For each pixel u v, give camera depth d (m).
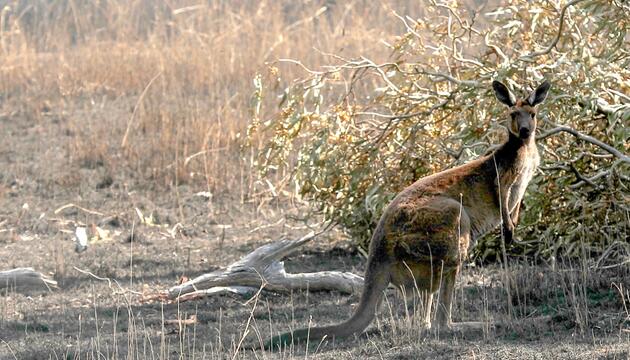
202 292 11.84
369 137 13.68
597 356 8.80
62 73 24.62
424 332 9.79
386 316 10.66
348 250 14.02
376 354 9.23
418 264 9.74
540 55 12.50
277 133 13.52
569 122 12.50
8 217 16.11
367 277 9.75
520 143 10.51
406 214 9.80
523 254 12.73
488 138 12.62
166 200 16.88
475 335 9.72
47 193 17.34
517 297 10.89
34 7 28.64
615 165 11.94
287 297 11.89
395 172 13.17
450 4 13.48
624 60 12.91
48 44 27.55
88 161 19.03
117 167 18.59
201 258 13.86
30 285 12.55
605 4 12.26
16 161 19.20
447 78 12.90
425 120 13.20
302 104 13.26
